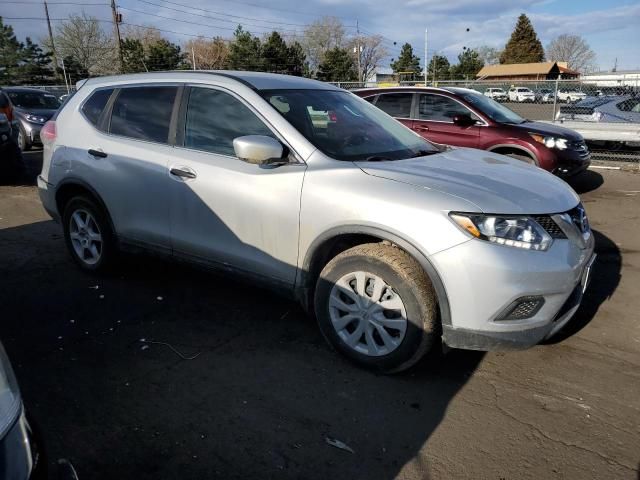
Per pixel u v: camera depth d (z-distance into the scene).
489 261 2.78
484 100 8.76
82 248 4.79
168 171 3.90
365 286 3.16
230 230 3.64
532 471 2.48
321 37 76.19
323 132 3.63
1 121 8.69
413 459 2.56
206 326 3.88
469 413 2.90
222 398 3.03
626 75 14.00
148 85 4.25
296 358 3.45
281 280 3.50
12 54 61.09
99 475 2.45
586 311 4.15
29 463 1.42
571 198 3.31
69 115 4.71
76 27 59.88
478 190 2.99
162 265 5.06
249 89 3.72
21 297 4.34
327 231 3.19
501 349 2.93
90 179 4.42
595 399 3.02
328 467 2.52
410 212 2.93
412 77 71.88
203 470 2.49
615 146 11.80
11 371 1.59
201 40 74.44
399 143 3.96
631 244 5.86
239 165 3.59
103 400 3.00
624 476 2.45
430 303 2.98
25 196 8.37
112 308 4.15
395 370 3.18
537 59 86.62
